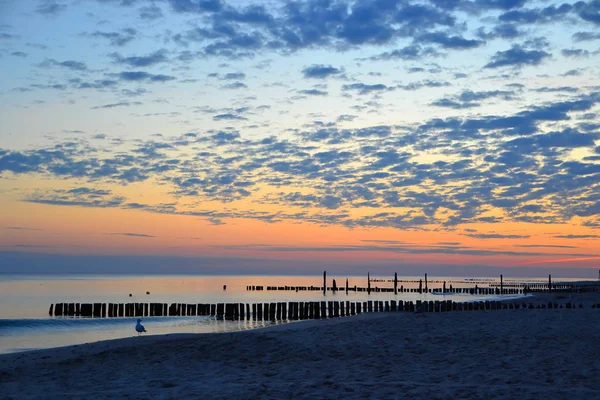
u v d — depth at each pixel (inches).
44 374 537.6
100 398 412.8
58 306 1710.1
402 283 6732.3
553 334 696.4
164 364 564.4
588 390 411.5
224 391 422.3
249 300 2669.8
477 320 874.8
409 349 616.4
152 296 2972.4
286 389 422.3
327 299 2807.6
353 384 438.0
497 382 444.5
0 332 1284.4
